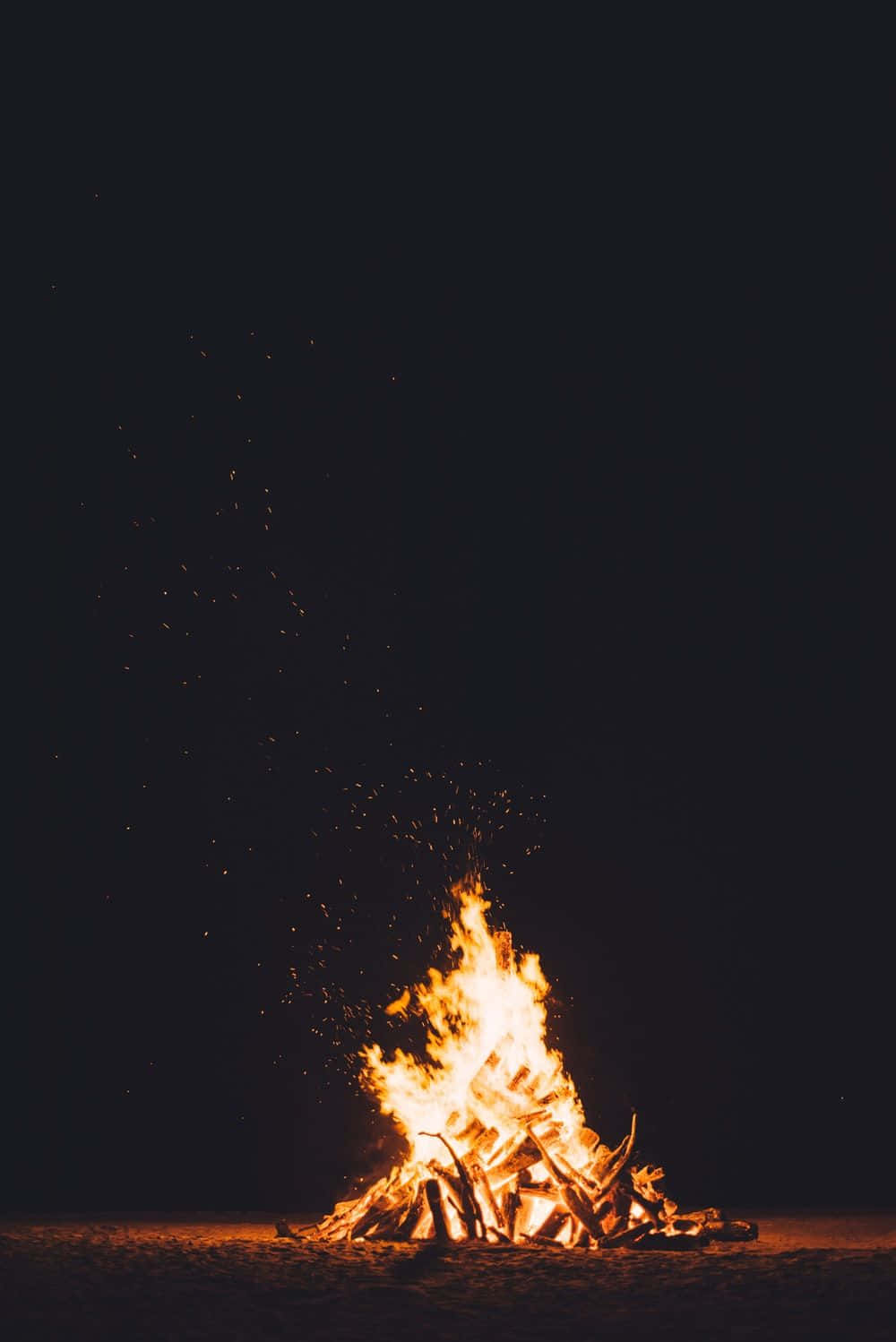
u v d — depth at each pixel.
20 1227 9.02
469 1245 7.57
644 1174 8.43
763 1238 8.09
